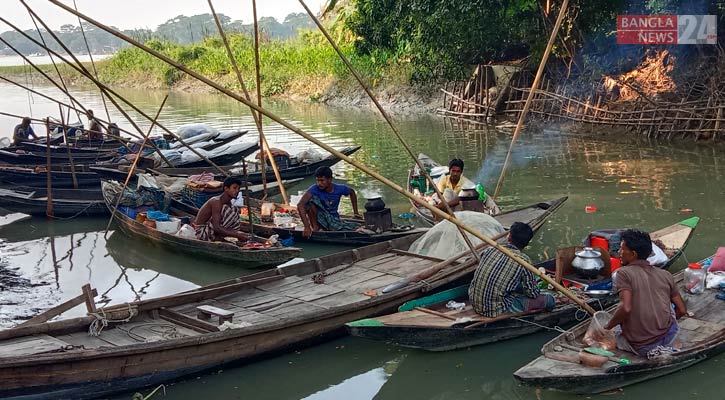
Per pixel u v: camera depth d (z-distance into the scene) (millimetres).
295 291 6660
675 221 9141
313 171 13211
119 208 10039
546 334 6137
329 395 5383
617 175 12070
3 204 10508
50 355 4801
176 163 13438
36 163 14648
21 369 4730
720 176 11523
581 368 4957
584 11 18016
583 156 13953
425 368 5711
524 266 5809
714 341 5355
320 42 32094
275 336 5723
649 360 5023
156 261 8789
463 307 6215
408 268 7176
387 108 24844
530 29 19984
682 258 7727
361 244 8656
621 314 5125
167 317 6062
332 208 8867
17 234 10141
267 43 39531
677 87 15883
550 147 15266
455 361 5789
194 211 9992
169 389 5406
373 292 6523
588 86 17969
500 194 11281
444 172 10422
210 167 12688
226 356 5547
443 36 19938
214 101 32469
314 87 30469
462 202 8914
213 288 6453
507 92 19922
